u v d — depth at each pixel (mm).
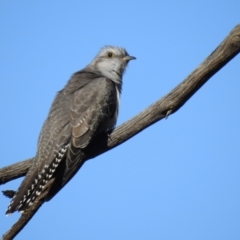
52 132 14578
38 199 13180
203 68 11875
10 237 12211
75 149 14336
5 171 14266
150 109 13109
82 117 14742
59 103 15312
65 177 13922
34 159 14398
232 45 11344
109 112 15398
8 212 12805
